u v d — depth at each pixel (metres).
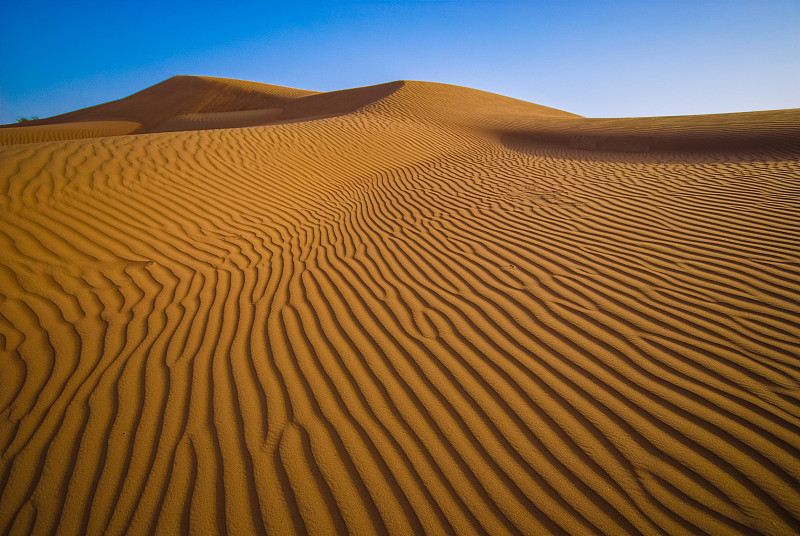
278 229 5.90
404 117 15.40
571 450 2.15
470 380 2.69
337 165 9.13
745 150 9.05
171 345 3.15
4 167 5.66
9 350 3.02
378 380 2.74
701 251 4.30
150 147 7.68
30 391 2.66
